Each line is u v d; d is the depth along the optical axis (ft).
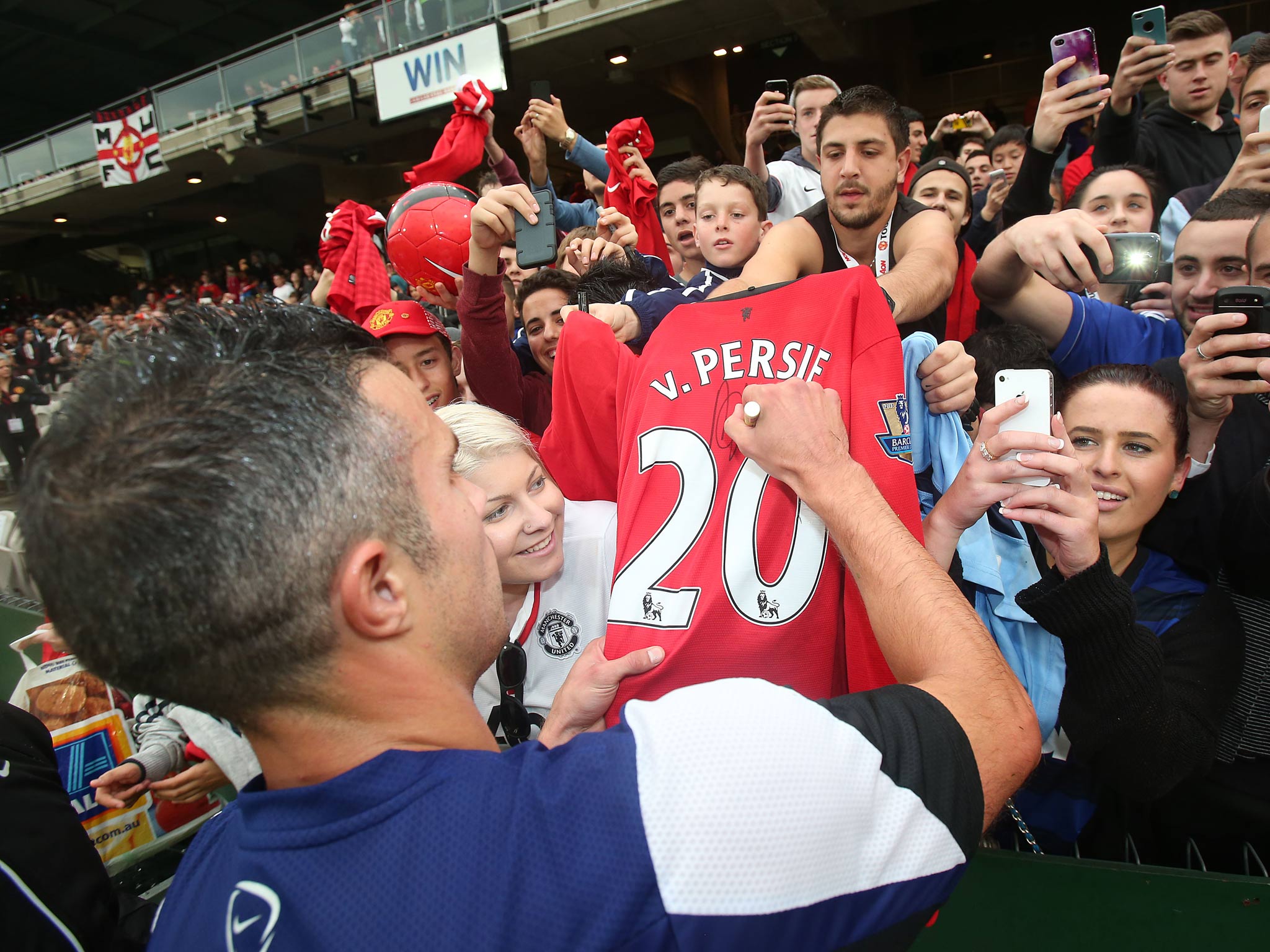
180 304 2.00
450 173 8.20
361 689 1.84
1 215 55.83
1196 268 5.87
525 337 9.10
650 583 3.32
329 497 1.73
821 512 2.75
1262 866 4.20
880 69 42.47
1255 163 6.30
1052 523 3.49
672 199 10.82
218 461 1.63
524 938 1.63
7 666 7.18
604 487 4.62
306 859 1.75
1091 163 10.92
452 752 1.87
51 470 1.68
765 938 1.67
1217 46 9.83
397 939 1.64
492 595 2.14
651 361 3.67
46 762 3.46
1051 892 3.78
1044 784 4.73
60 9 57.57
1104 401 4.36
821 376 3.40
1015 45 45.11
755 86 47.91
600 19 33.24
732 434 2.98
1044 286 5.64
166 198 53.67
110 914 3.41
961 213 9.45
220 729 4.91
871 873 1.78
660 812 1.70
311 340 1.93
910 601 2.38
